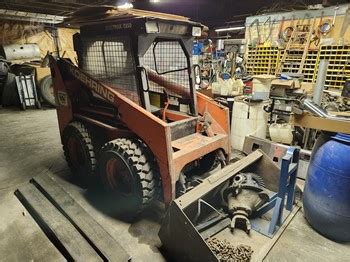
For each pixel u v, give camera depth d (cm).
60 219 224
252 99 376
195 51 687
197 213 199
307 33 550
